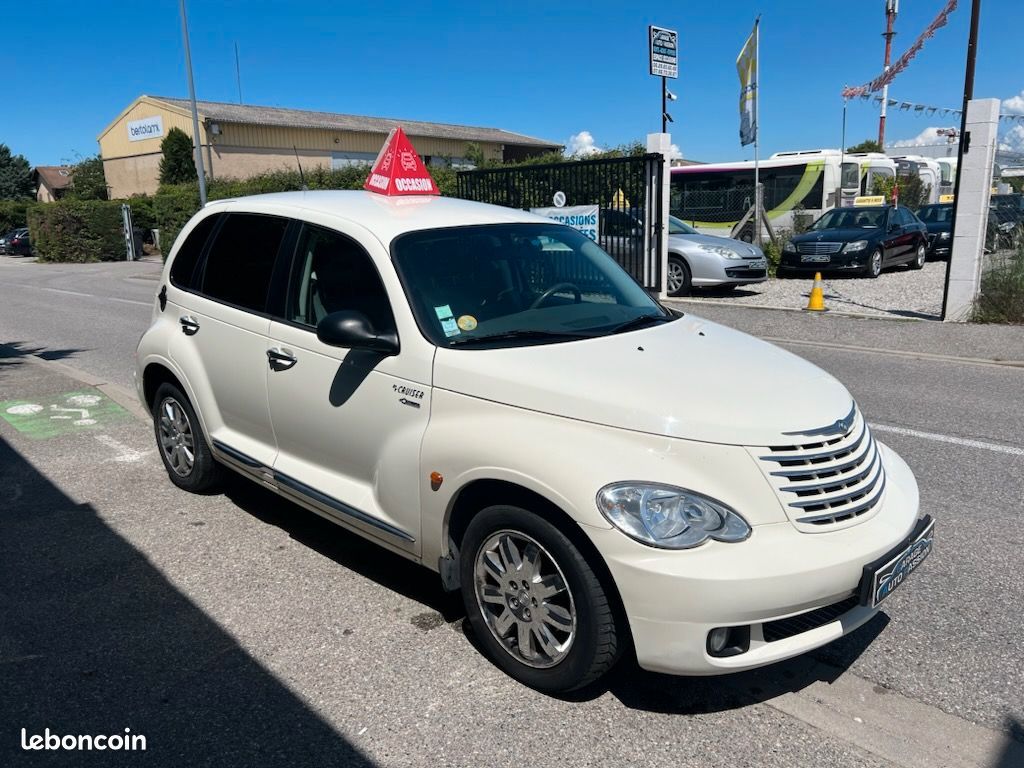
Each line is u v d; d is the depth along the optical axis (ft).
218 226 15.79
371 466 12.04
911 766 9.00
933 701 10.16
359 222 12.84
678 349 11.55
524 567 10.16
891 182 86.89
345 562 14.12
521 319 12.07
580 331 12.07
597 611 9.36
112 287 69.97
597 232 49.26
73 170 169.27
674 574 8.70
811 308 42.14
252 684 10.55
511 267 13.00
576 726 9.67
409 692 10.35
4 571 13.80
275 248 14.05
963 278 36.06
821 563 9.02
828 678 10.66
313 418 12.85
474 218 13.70
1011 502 16.39
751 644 9.13
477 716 9.86
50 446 20.72
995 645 11.36
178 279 16.60
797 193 80.23
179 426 16.98
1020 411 23.22
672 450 9.29
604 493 9.04
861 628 11.87
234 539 15.06
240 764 9.06
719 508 9.03
